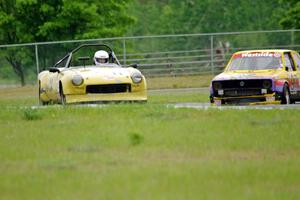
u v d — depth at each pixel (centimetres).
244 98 6462
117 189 2861
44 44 11269
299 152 3634
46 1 14300
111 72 6378
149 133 4181
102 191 2839
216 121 4594
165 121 4650
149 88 11550
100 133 4241
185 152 3644
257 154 3591
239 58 6881
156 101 7856
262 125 4419
